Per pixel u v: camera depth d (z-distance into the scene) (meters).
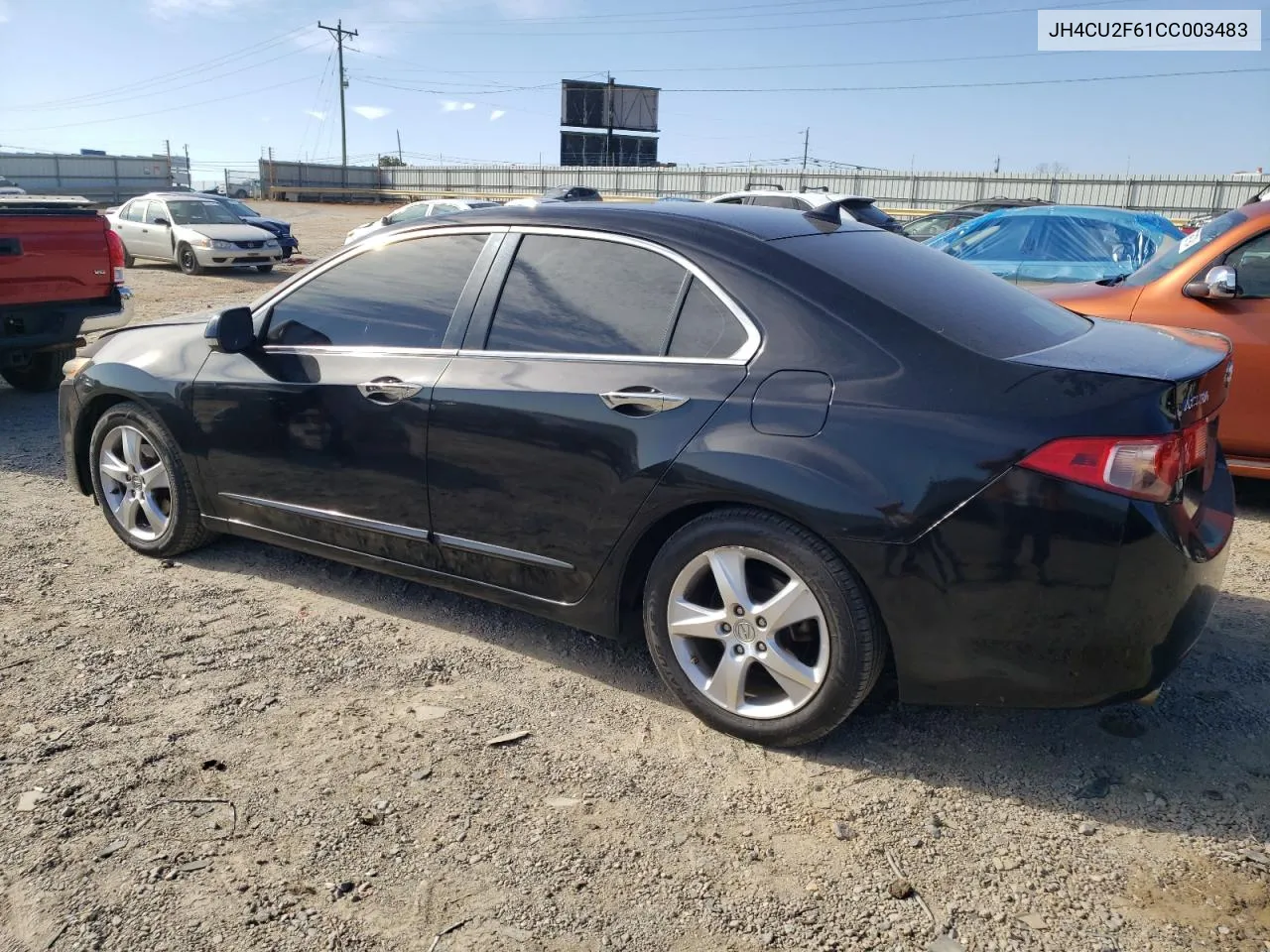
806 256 3.10
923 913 2.35
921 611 2.69
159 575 4.31
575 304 3.31
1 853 2.49
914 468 2.65
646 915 2.34
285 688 3.36
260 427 3.94
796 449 2.78
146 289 16.30
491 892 2.41
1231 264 5.06
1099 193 36.09
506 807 2.73
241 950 2.20
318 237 31.20
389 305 3.73
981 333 2.89
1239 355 4.97
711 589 3.09
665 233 3.22
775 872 2.50
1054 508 2.54
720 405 2.92
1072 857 2.56
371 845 2.57
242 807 2.70
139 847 2.53
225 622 3.86
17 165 58.22
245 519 4.15
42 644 3.64
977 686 2.73
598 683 3.44
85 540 4.73
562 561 3.28
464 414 3.38
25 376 8.56
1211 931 2.30
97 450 4.56
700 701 3.11
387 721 3.17
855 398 2.77
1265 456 5.07
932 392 2.71
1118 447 2.51
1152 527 2.52
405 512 3.62
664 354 3.10
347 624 3.87
